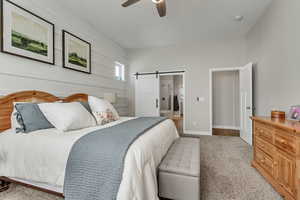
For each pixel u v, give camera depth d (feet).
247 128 11.60
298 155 4.36
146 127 6.03
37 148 4.61
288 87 7.01
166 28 11.75
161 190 4.75
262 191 5.46
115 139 4.42
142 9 9.13
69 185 3.93
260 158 6.77
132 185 3.55
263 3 8.57
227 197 5.13
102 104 8.30
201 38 13.87
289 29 6.89
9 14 6.08
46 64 7.71
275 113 6.98
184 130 15.28
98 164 3.85
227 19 10.33
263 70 9.62
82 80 10.23
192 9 9.10
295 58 6.51
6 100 5.91
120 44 15.29
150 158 4.43
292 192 4.59
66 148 4.34
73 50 9.34
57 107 6.06
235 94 17.44
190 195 4.45
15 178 5.08
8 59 6.15
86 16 9.92
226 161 8.13
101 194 3.64
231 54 13.88
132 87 16.96
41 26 7.37
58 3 8.38
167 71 15.80
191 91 15.08
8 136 5.21
